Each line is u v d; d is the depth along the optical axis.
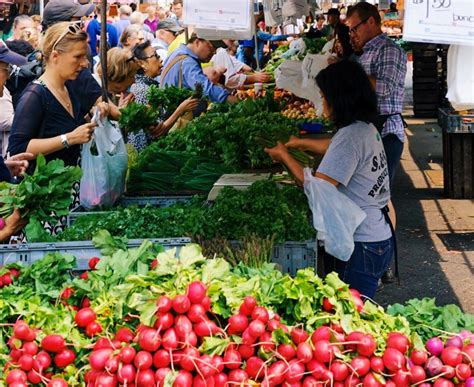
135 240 3.83
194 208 4.70
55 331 2.77
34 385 2.71
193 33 8.06
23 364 2.68
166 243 3.82
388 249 4.08
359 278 4.07
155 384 2.53
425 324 2.93
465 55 3.81
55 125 4.90
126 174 5.31
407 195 9.84
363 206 4.01
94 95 5.63
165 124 6.98
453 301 6.01
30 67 6.80
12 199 3.90
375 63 6.56
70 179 3.98
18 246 3.81
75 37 4.83
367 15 6.64
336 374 2.59
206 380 2.53
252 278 2.87
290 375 2.57
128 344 2.66
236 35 7.80
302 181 4.25
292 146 5.34
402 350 2.65
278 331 2.61
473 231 8.05
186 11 4.46
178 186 5.64
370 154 3.96
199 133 6.49
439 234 7.97
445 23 3.51
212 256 3.99
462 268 6.84
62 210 3.96
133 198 5.46
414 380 2.61
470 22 3.51
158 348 2.57
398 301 6.04
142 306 2.64
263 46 17.69
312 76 8.72
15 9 12.90
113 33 13.00
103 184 4.87
